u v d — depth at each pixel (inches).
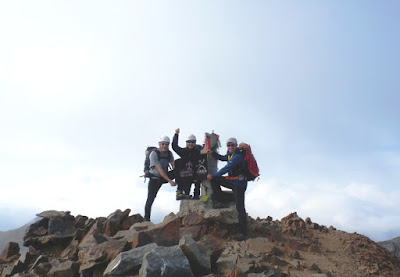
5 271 307.7
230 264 253.6
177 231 273.6
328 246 393.7
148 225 335.0
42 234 398.0
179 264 210.7
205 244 261.4
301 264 295.9
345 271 304.2
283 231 422.9
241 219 353.7
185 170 380.8
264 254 303.9
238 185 356.5
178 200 392.8
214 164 384.2
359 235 451.5
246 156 355.9
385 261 355.6
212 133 390.9
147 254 215.8
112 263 228.8
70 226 406.0
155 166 370.9
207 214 363.9
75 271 271.4
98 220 405.4
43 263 287.7
